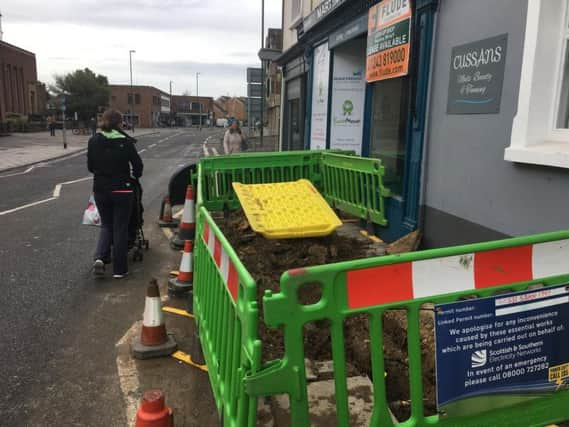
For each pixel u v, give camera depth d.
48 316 4.70
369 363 3.28
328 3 9.21
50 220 8.95
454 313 2.11
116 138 5.57
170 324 4.50
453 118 5.16
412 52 5.98
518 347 2.24
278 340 3.60
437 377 2.12
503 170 4.34
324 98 10.54
